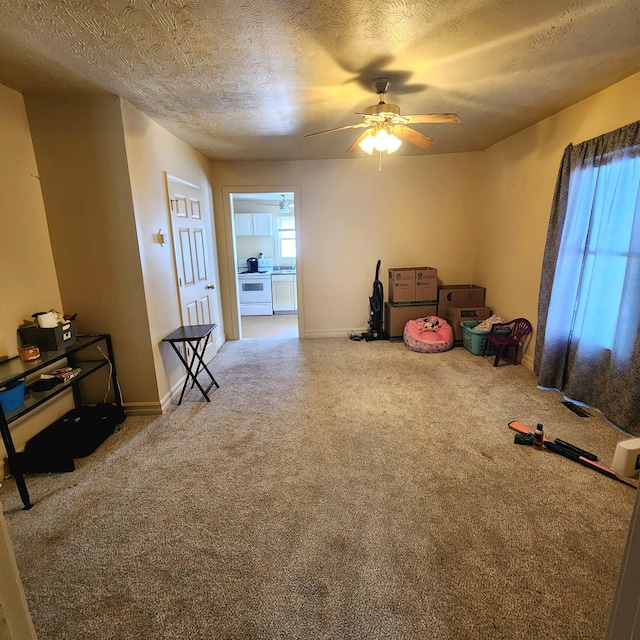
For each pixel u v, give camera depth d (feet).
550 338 10.05
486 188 14.56
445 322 14.73
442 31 5.80
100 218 8.50
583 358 9.14
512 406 9.45
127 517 5.97
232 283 15.99
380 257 16.05
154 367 9.36
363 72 7.22
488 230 14.56
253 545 5.38
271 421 9.05
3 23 5.29
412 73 7.34
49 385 7.38
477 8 5.21
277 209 23.93
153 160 9.69
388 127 7.89
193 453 7.75
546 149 10.73
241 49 6.22
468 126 11.40
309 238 15.78
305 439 8.19
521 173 12.08
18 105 7.70
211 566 5.05
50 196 8.35
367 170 15.19
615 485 6.45
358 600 4.53
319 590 4.67
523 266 12.23
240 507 6.15
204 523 5.82
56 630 4.25
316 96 8.38
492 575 4.81
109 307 8.96
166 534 5.61
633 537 1.97
